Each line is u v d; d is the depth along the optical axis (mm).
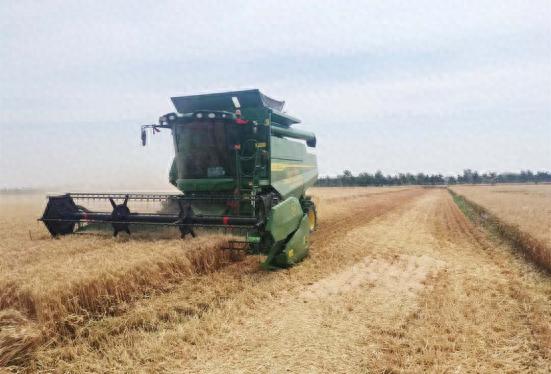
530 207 19969
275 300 5871
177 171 10031
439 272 7844
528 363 4000
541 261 8375
